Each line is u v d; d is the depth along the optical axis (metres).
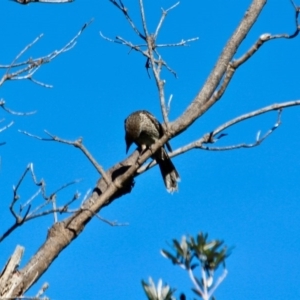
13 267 13.33
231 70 14.06
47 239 14.05
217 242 9.95
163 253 10.01
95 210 14.33
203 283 9.71
